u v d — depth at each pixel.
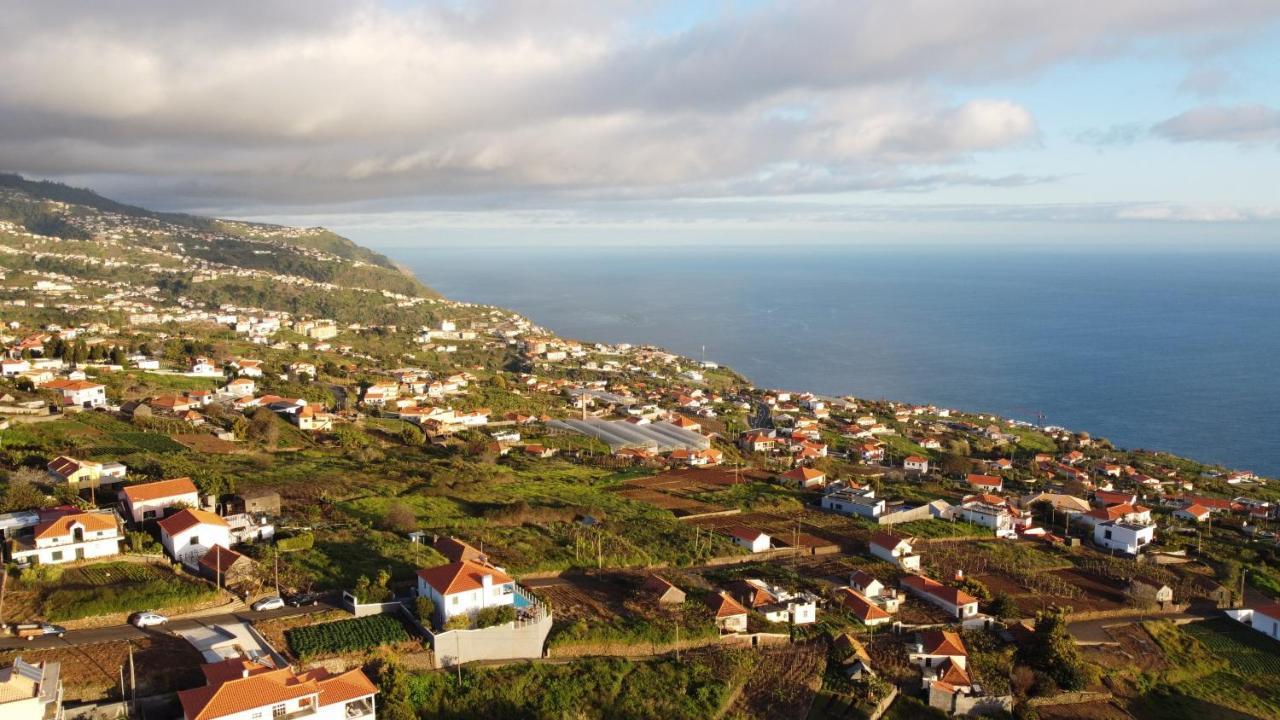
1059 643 74.62
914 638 75.81
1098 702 72.44
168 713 51.69
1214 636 85.50
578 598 76.75
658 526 102.12
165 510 80.94
